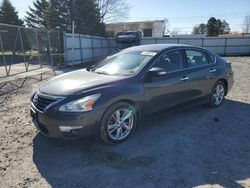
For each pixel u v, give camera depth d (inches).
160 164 133.4
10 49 497.7
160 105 175.9
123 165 132.3
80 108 136.9
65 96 140.3
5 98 281.6
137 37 999.6
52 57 646.5
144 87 162.7
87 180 119.6
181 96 190.2
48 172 126.3
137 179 120.3
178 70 187.3
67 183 117.3
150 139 163.5
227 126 188.2
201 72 205.0
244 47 1264.8
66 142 157.9
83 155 142.3
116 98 147.6
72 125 136.6
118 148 150.9
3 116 214.2
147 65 169.3
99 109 141.4
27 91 321.1
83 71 189.5
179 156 142.0
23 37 581.3
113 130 152.4
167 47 189.8
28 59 601.3
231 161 137.3
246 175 124.1
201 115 210.8
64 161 136.3
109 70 179.6
